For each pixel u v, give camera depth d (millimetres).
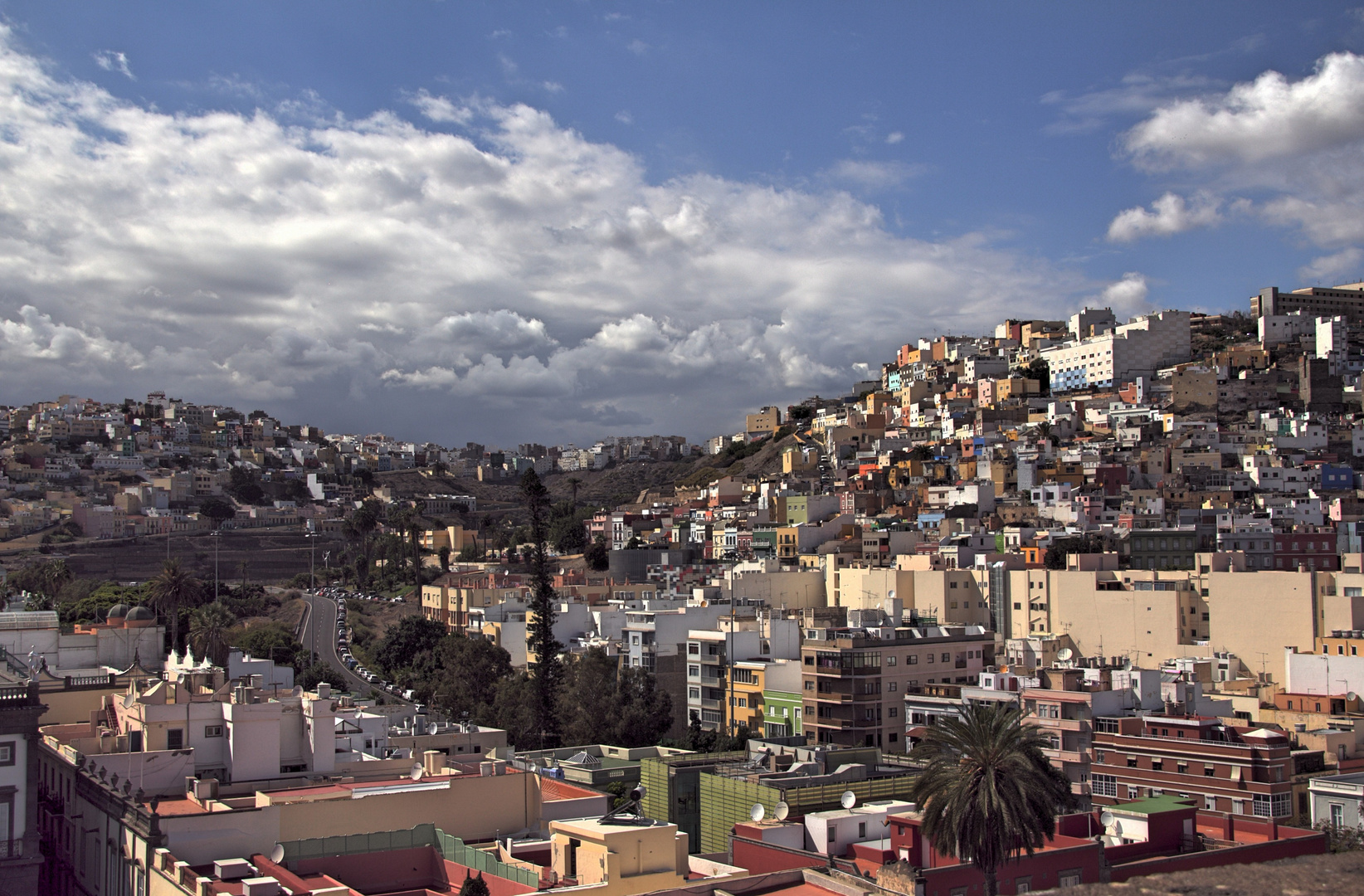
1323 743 98875
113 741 74125
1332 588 148500
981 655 143750
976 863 57906
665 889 48125
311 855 58844
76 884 69125
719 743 128000
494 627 193625
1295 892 19047
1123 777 98062
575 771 89188
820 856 58281
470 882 53281
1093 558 194000
